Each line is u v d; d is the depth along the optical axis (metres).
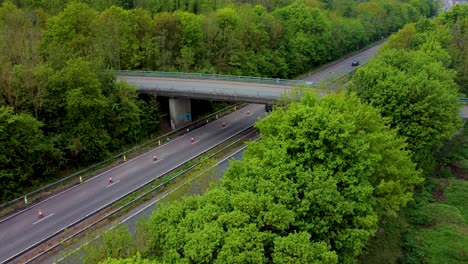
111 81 59.94
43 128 52.22
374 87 46.78
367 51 137.25
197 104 75.25
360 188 28.19
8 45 58.16
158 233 24.72
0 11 73.19
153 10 98.00
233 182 27.78
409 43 79.62
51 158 50.19
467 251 39.19
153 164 55.03
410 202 47.44
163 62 78.69
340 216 26.08
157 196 46.72
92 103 52.84
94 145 53.97
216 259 21.70
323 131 28.70
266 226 23.98
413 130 44.22
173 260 22.75
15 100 49.81
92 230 39.50
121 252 25.19
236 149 60.19
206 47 86.19
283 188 26.42
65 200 45.69
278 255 22.08
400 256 39.19
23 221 41.56
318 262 22.27
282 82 68.69
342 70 110.06
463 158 59.34
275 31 98.25
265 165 29.59
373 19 146.62
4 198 44.34
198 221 23.97
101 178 50.97
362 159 29.84
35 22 77.38
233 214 23.47
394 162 34.72
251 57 90.88
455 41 81.50
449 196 49.47
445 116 45.53
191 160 55.81
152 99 66.19
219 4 107.56
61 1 88.88
